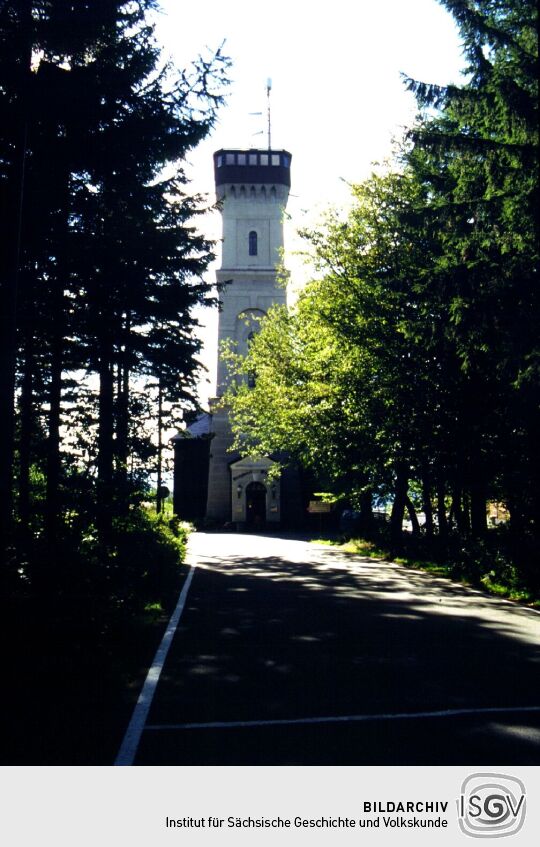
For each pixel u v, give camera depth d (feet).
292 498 161.17
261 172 174.09
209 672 22.94
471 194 45.14
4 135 32.68
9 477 30.99
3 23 32.12
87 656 22.27
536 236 41.11
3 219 32.55
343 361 71.31
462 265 42.73
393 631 30.40
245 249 172.86
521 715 18.06
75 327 40.63
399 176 66.90
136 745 15.74
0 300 32.58
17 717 17.83
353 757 15.05
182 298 48.24
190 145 37.22
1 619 21.07
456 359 56.18
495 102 41.68
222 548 92.68
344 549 89.15
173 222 52.60
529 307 41.78
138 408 59.88
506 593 42.27
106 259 38.75
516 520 51.34
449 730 16.81
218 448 164.86
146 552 40.04
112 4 33.47
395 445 62.90
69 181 37.11
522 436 50.83
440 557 60.64
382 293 65.77
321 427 73.97
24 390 45.19
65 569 25.49
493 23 42.88
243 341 168.45
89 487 37.65
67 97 32.76
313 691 20.48
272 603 39.45
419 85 43.14
